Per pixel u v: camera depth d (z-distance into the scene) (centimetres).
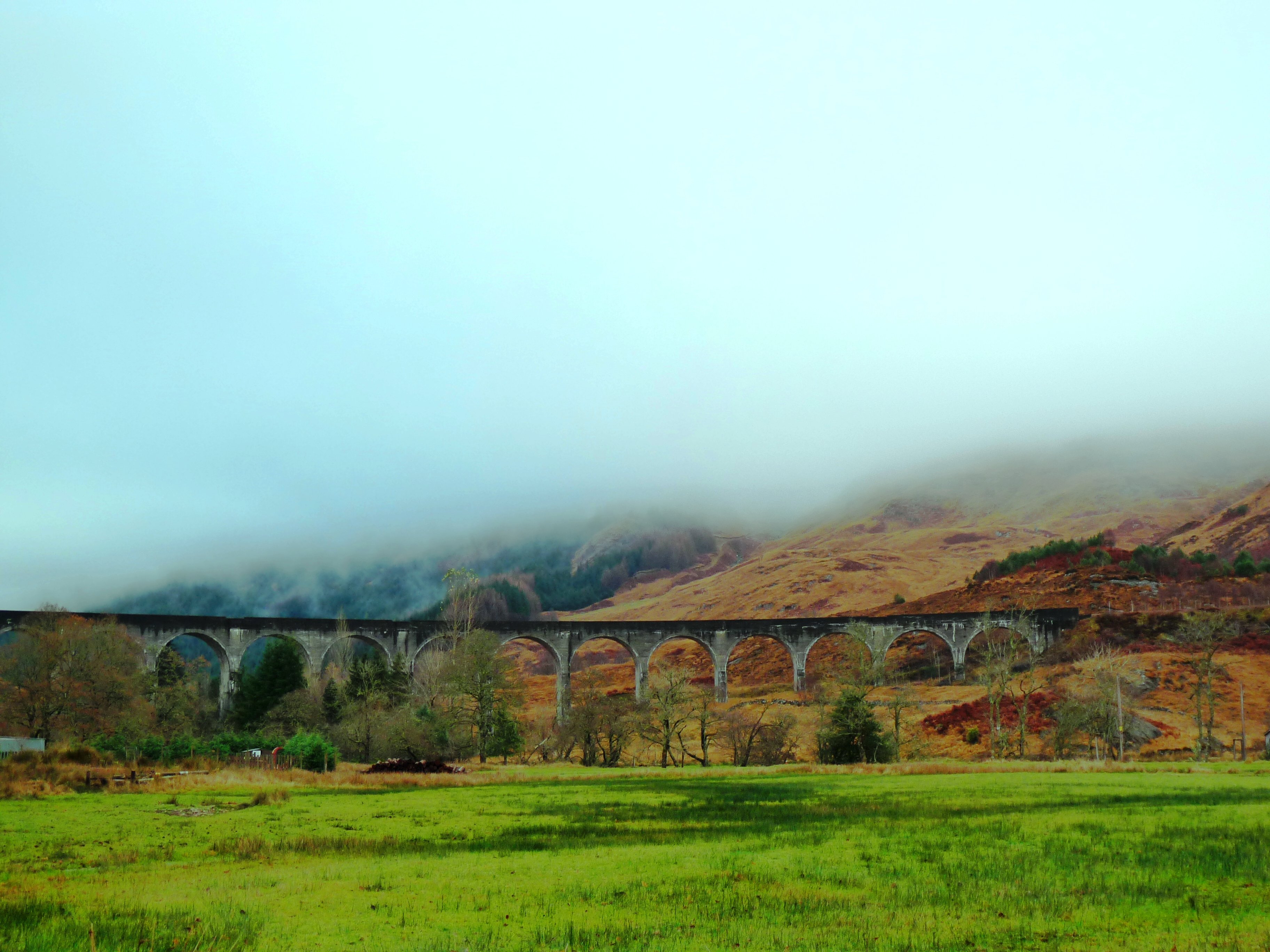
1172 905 1711
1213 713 8388
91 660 7512
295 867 2258
